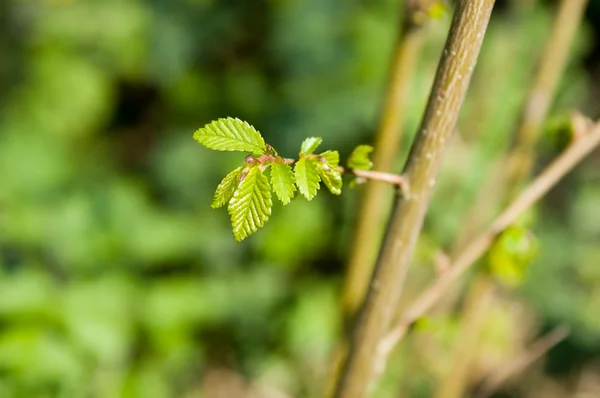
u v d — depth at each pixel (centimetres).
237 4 146
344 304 62
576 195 139
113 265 112
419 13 55
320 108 127
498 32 112
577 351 122
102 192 120
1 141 130
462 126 109
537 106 61
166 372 107
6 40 145
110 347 92
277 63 139
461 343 67
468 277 78
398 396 90
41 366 79
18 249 109
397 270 46
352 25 133
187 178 129
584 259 129
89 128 147
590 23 162
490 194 64
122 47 148
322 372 112
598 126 52
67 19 148
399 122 58
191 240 119
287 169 42
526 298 123
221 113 141
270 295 118
